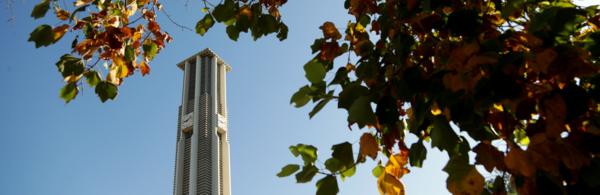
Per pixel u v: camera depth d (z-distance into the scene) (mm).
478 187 1054
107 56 2168
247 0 1991
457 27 1222
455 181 1089
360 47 1832
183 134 64000
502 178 1172
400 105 1808
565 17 1010
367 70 1729
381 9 2084
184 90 72062
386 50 1789
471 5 1510
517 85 1050
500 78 1075
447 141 1191
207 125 64000
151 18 2670
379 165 1729
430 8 1417
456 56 1160
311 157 1452
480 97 1105
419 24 1649
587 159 936
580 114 954
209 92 70875
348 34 1980
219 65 79875
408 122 1907
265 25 2025
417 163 1335
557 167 959
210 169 58688
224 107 71750
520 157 1015
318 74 1463
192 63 78625
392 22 1851
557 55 1021
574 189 1026
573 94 991
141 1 2641
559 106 984
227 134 67312
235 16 2072
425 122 1367
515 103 1221
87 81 2066
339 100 1515
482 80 1125
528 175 993
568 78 1020
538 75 1196
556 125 970
